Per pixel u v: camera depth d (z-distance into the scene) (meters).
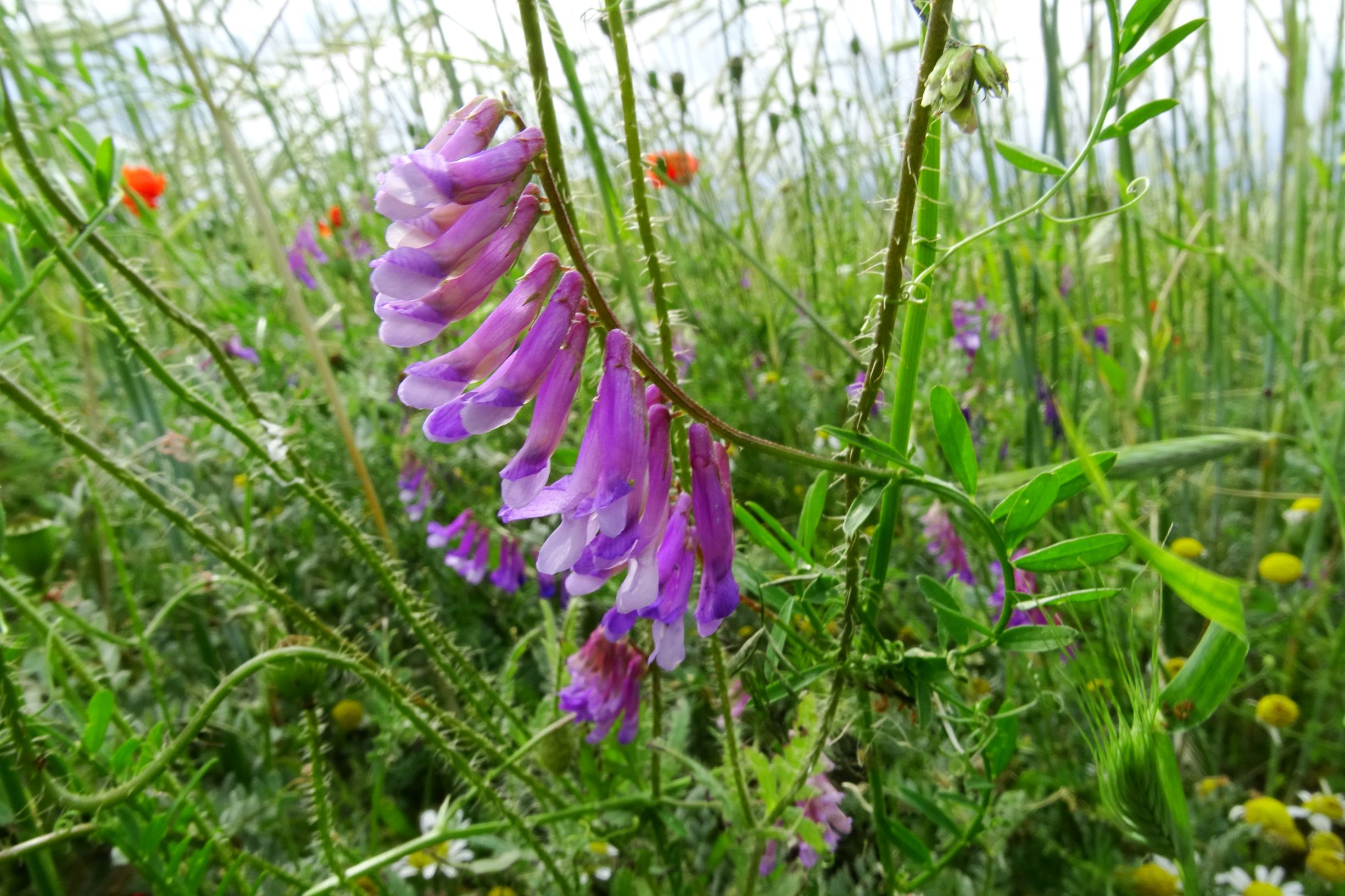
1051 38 0.15
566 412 0.07
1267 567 0.16
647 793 0.12
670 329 0.09
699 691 0.14
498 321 0.07
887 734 0.10
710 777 0.10
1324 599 0.15
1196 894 0.08
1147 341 0.16
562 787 0.13
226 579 0.11
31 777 0.09
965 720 0.09
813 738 0.10
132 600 0.12
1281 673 0.15
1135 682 0.08
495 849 0.12
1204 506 0.19
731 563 0.07
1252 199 0.23
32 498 0.20
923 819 0.13
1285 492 0.19
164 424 0.17
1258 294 0.23
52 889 0.11
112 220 0.17
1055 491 0.07
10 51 0.13
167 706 0.14
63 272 0.16
